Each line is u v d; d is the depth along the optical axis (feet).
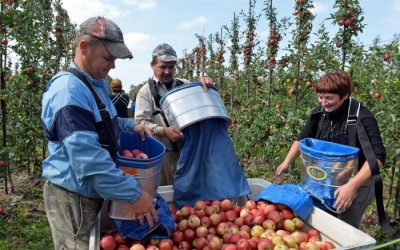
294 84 20.74
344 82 8.79
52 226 7.30
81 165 6.11
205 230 8.44
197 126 9.80
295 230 8.37
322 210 8.31
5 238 14.46
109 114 6.95
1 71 17.99
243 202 10.09
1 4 16.98
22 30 18.02
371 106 15.97
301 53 19.34
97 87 7.14
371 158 8.25
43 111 6.65
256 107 27.32
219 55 40.81
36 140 22.03
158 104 11.94
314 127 10.12
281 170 10.37
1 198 19.16
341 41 16.05
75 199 6.99
